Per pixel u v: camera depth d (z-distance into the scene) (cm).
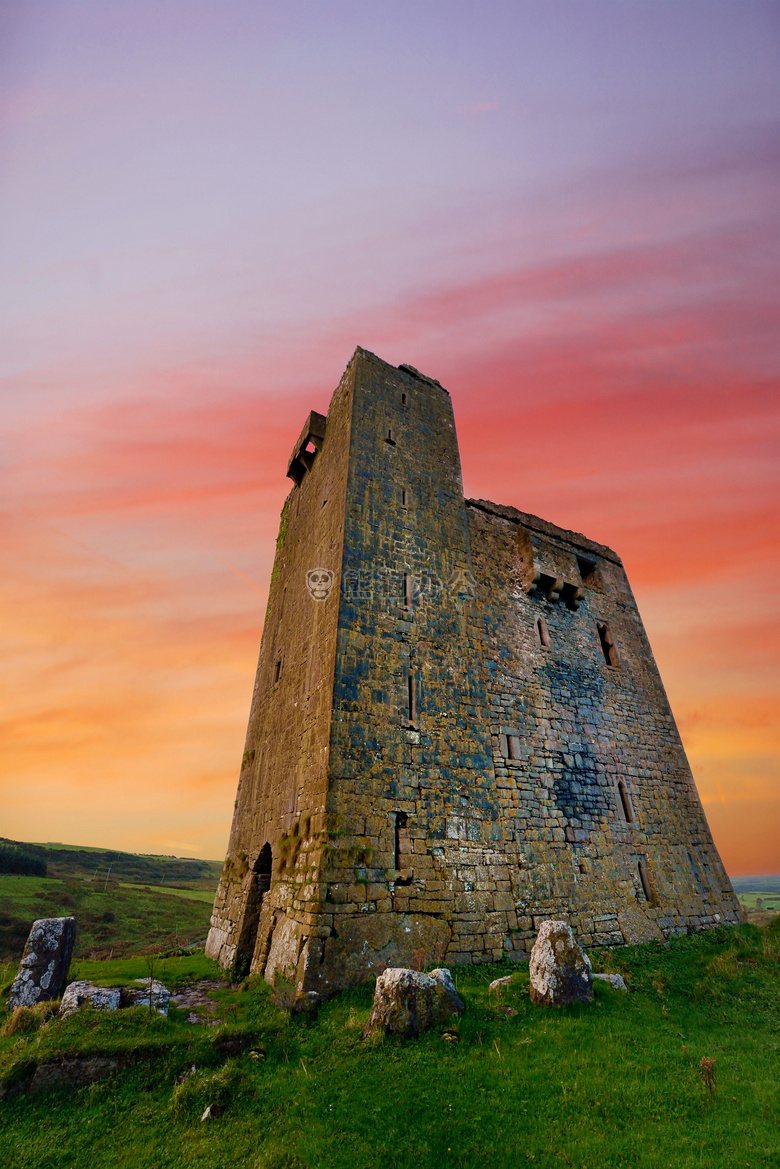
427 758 1388
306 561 1884
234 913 1630
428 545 1727
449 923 1233
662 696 2283
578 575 2178
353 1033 873
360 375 1912
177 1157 641
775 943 1677
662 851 1875
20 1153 650
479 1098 709
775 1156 588
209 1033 884
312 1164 607
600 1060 805
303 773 1370
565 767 1777
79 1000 978
